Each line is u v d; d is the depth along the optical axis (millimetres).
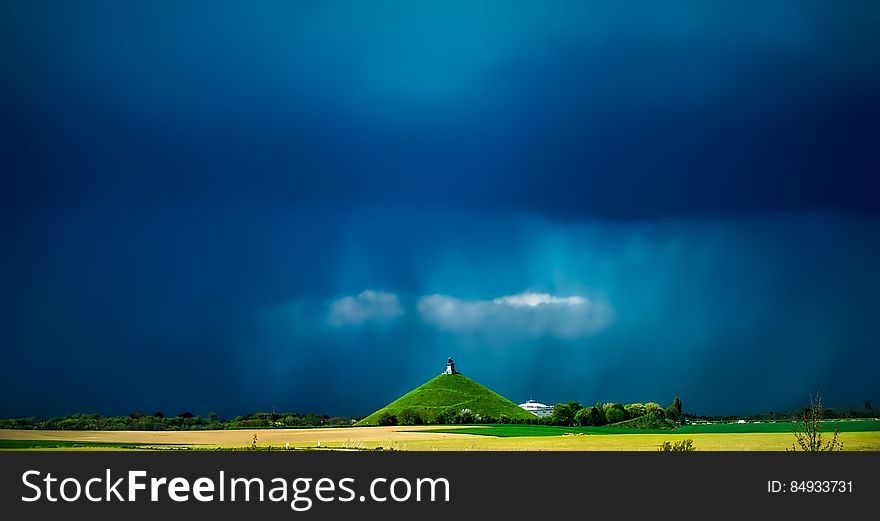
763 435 129875
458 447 110625
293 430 187000
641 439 123812
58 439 138375
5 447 114750
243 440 138125
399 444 121188
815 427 61812
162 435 155750
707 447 98750
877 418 149250
